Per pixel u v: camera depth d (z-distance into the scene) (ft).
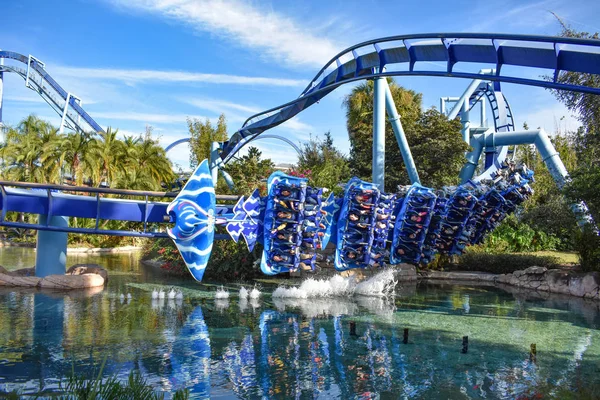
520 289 69.26
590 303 57.52
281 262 53.11
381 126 69.82
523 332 42.45
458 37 50.03
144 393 20.71
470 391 27.78
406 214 57.52
